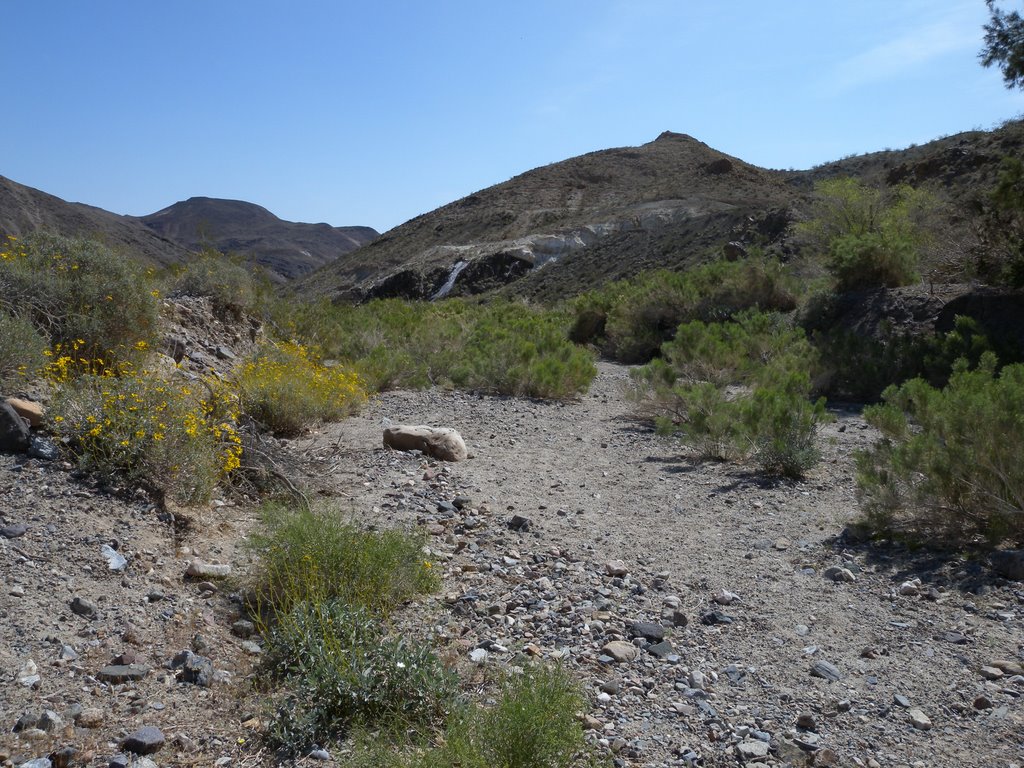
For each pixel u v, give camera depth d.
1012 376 8.90
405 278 69.94
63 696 3.58
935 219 22.31
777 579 5.68
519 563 5.84
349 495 7.14
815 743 3.61
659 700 3.97
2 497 5.14
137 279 9.29
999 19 15.84
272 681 3.94
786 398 9.13
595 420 12.12
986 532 6.00
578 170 100.88
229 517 6.08
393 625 4.54
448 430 9.14
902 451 6.65
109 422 5.83
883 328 16.31
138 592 4.56
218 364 11.12
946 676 4.26
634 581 5.59
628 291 24.88
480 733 3.24
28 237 9.11
